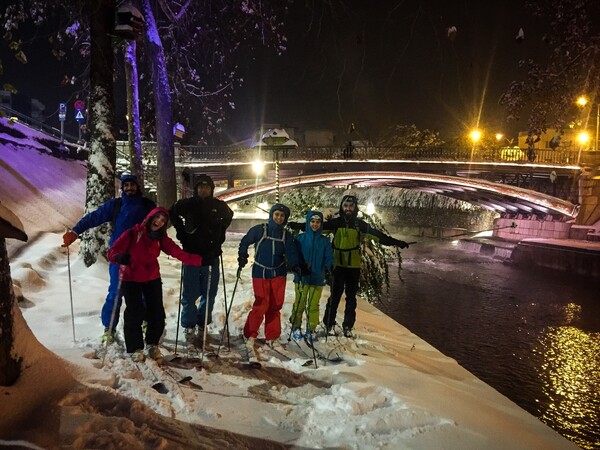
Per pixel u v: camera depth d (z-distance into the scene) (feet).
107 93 28.43
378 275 35.45
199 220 17.76
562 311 87.86
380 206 238.68
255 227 18.54
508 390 52.44
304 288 19.77
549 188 168.76
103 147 28.07
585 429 43.34
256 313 18.16
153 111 69.46
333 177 141.28
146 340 15.64
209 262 17.92
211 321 20.43
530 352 65.21
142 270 15.15
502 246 153.69
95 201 27.91
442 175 151.84
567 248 121.29
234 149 121.90
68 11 28.84
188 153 114.32
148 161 81.82
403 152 154.92
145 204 17.04
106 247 28.07
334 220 21.39
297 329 20.16
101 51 28.02
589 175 153.99
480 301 95.14
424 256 153.99
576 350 65.98
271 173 145.89
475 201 183.93
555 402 49.26
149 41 48.78
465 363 60.75
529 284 112.27
